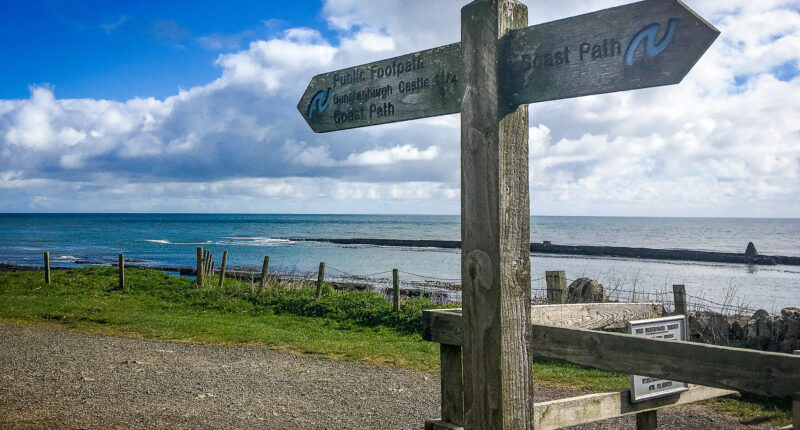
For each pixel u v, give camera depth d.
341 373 8.71
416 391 7.73
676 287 9.52
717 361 2.22
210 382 7.91
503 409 2.39
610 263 45.84
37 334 11.50
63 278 20.84
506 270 2.41
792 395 2.00
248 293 16.56
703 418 6.42
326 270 40.19
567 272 38.06
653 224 198.12
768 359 2.06
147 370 8.52
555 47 2.38
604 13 2.27
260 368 8.92
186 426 5.90
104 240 83.81
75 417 6.03
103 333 11.77
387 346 10.80
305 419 6.36
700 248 67.19
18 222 185.88
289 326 13.25
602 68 2.27
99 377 7.96
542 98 2.41
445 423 3.14
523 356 2.47
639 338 2.48
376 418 6.48
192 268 39.84
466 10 2.57
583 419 3.32
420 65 2.90
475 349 2.49
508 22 2.52
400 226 166.12
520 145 2.51
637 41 2.18
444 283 32.00
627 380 8.34
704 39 2.01
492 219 2.42
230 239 88.00
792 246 73.00
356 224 183.38
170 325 12.66
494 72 2.46
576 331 2.74
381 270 40.91
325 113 3.43
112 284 19.28
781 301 25.50
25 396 6.80
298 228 143.50
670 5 2.09
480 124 2.49
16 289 18.53
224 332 11.91
